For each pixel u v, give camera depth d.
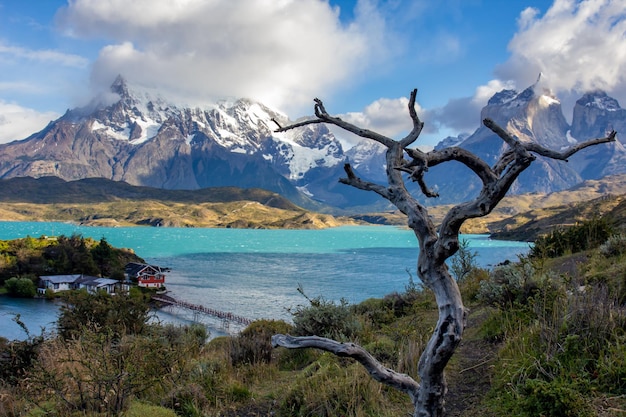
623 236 12.08
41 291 67.12
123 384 5.55
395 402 5.88
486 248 125.44
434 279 2.96
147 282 72.88
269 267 96.56
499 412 4.91
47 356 7.72
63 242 87.62
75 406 5.38
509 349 6.36
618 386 4.75
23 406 5.95
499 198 2.65
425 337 8.24
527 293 8.41
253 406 6.55
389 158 3.17
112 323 11.30
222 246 160.38
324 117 3.30
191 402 6.35
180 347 8.86
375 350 7.74
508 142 2.60
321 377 6.71
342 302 10.80
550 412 4.43
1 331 39.16
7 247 82.50
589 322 5.83
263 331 10.95
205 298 59.31
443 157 2.73
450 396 5.84
